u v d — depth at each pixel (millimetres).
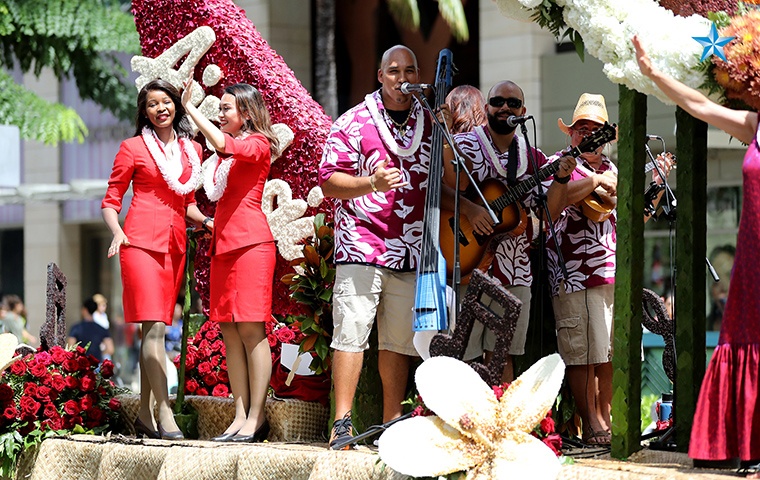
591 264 11992
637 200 10047
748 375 8586
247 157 11906
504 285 11414
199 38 14266
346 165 11039
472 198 11094
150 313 12453
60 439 12672
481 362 11352
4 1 29094
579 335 12039
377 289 10914
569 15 9922
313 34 30438
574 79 26938
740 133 8789
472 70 28812
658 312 12344
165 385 12617
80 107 40969
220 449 10945
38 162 41844
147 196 12578
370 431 10570
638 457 9891
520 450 9250
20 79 40938
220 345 14375
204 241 14312
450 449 9367
